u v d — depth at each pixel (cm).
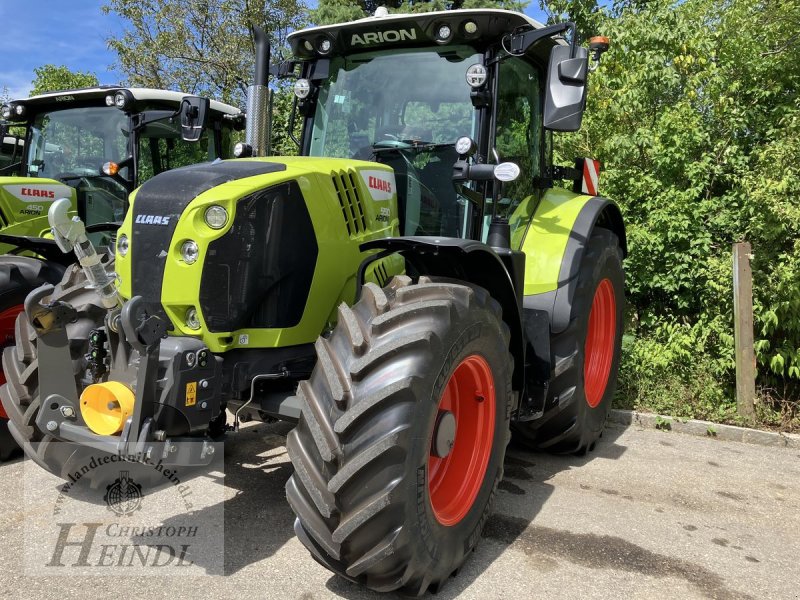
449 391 273
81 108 586
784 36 572
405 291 240
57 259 380
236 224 258
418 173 342
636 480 373
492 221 323
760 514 334
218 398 249
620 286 447
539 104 404
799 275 479
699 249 544
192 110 424
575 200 410
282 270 271
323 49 358
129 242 262
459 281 267
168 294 253
